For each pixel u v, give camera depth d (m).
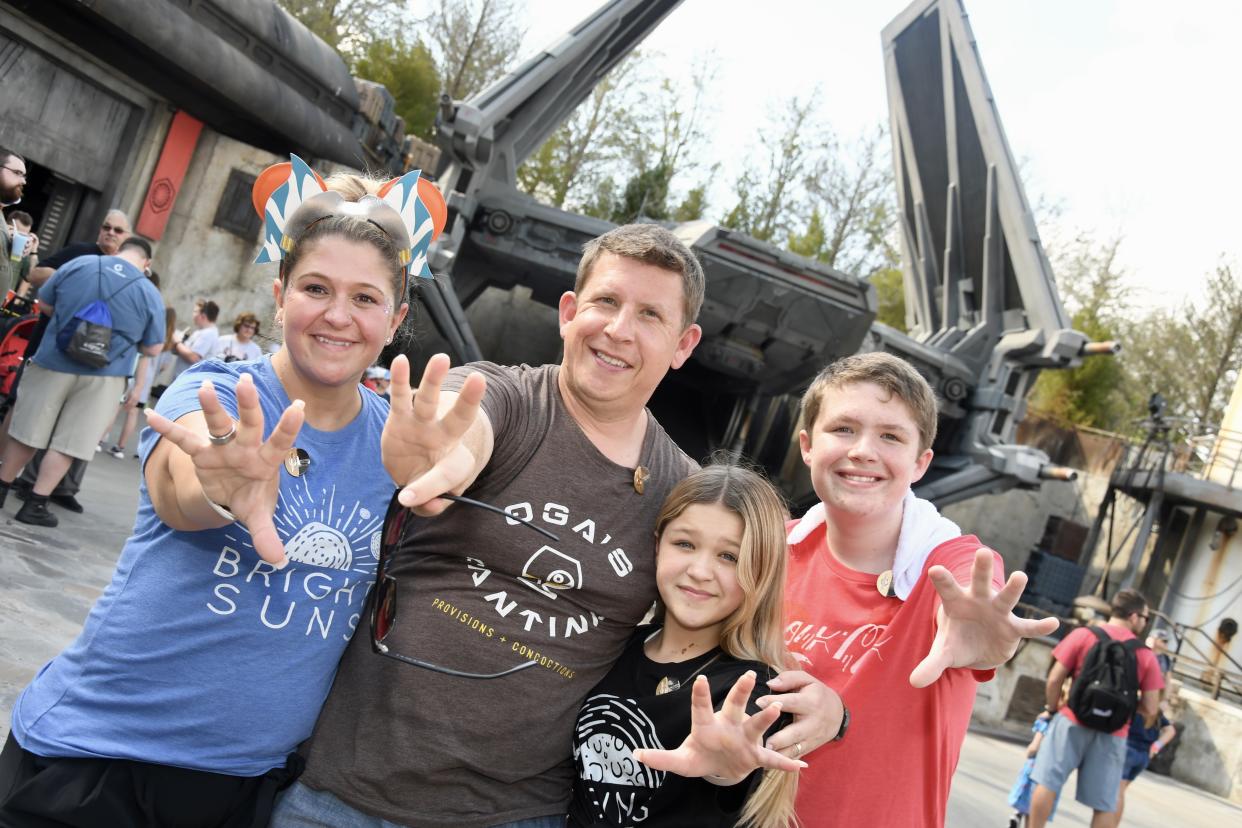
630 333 2.33
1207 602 22.42
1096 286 37.00
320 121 15.42
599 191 36.56
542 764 2.34
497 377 2.39
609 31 15.30
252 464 1.80
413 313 2.46
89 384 6.51
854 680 2.58
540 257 15.28
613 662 2.46
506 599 2.29
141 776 2.07
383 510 2.25
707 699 1.98
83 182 13.23
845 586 2.72
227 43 13.05
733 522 2.37
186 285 14.88
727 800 2.24
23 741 2.07
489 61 32.56
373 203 2.19
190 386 2.11
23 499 7.20
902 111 19.00
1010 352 16.80
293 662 2.17
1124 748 6.93
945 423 17.64
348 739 2.26
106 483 9.02
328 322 2.09
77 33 11.76
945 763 2.61
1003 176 16.80
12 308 7.14
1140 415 34.88
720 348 15.06
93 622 2.12
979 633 2.26
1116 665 6.87
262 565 2.11
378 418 2.32
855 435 2.67
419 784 2.23
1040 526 26.25
